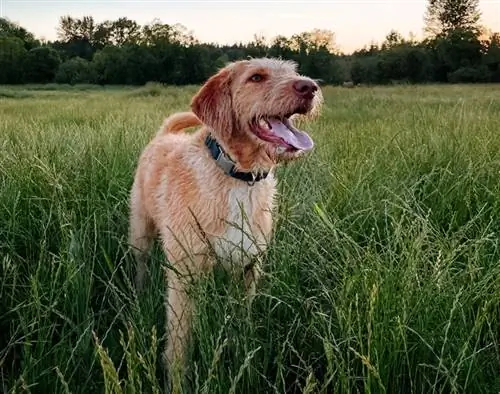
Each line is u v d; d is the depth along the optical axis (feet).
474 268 4.59
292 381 4.60
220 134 4.94
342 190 6.33
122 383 4.54
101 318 5.08
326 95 32.40
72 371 4.50
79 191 6.43
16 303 5.07
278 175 6.95
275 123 4.96
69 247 5.15
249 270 5.10
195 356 4.77
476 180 6.57
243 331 4.40
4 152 7.14
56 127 11.33
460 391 4.17
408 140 8.54
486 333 4.45
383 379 4.13
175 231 5.02
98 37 136.36
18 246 5.73
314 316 4.46
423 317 4.37
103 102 27.55
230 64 5.19
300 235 5.36
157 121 11.40
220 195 4.88
